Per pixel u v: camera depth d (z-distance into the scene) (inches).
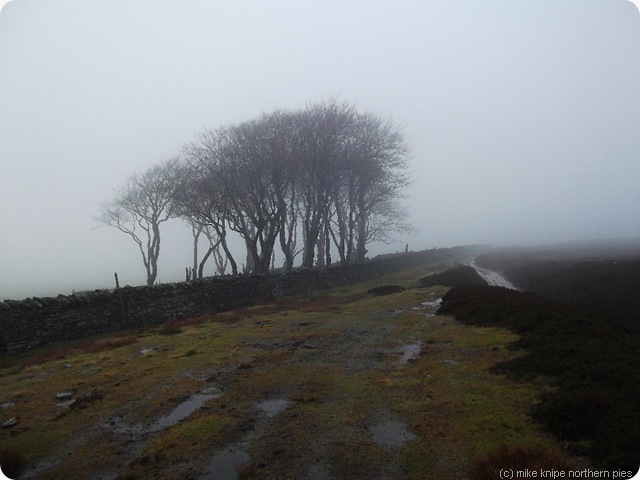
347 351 467.5
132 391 369.7
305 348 494.0
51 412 331.9
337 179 1544.0
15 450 268.2
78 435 286.2
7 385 409.1
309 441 251.8
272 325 669.3
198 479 218.4
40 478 233.1
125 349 539.2
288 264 1593.3
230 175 1279.5
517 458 203.6
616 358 314.3
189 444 257.9
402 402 302.7
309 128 1344.7
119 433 285.3
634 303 678.5
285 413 298.0
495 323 515.8
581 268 1099.9
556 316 464.4
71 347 572.4
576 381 286.0
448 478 203.6
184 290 890.1
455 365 373.7
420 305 782.5
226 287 1011.9
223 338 577.3
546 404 261.7
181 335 614.9
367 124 1556.3
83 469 239.6
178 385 378.6
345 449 239.0
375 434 255.6
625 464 191.8
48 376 432.1
